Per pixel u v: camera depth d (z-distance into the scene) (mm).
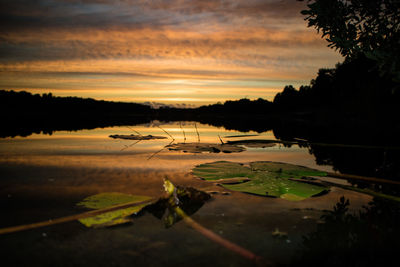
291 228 2688
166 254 2211
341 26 3836
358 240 2428
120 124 19562
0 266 2031
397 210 3195
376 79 16578
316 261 2109
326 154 7387
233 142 9258
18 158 6270
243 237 2516
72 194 3662
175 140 10250
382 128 15258
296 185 4066
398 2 3473
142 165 5641
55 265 2051
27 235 2508
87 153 7066
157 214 3025
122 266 2043
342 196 3748
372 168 5660
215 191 3914
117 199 3428
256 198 3609
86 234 2533
